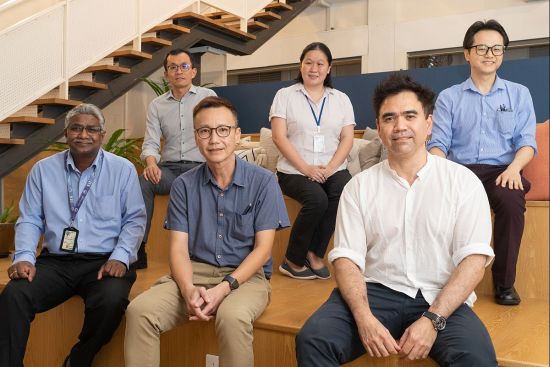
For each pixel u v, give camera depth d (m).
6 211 4.04
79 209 2.38
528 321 2.11
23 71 3.86
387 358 1.78
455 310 1.68
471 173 1.78
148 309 1.92
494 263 2.43
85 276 2.33
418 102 1.77
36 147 4.02
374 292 1.81
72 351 2.25
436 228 1.75
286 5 6.32
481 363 1.51
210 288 2.09
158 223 3.51
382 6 7.41
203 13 6.25
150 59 4.86
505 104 2.66
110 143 4.63
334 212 2.98
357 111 4.96
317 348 1.64
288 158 3.07
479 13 6.71
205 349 2.16
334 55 7.83
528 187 2.53
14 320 2.14
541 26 6.34
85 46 4.26
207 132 2.08
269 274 2.23
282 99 3.20
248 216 2.13
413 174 1.80
